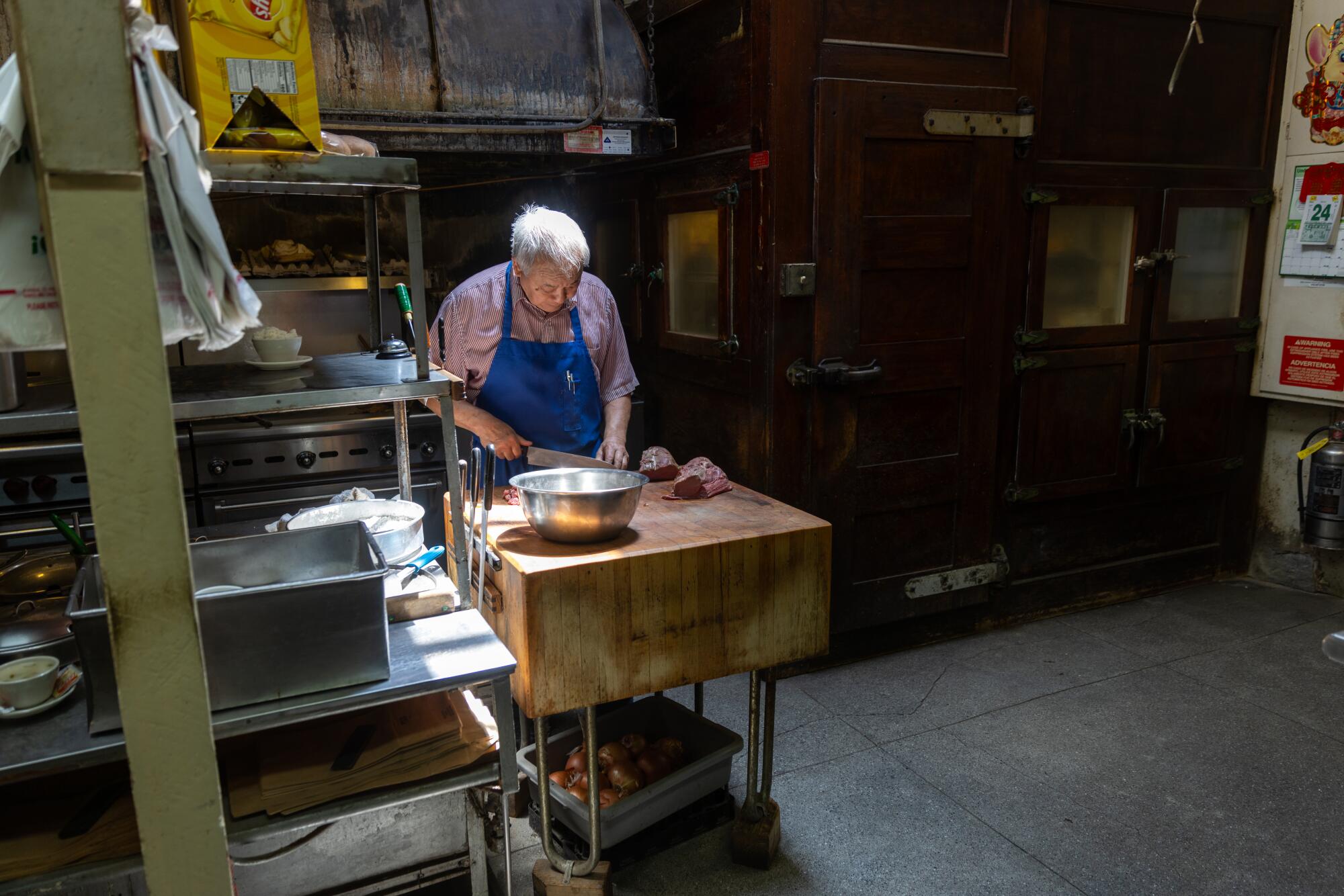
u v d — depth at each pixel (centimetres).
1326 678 293
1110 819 221
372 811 173
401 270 347
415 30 264
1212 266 348
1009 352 315
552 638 166
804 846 214
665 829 212
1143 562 363
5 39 212
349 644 141
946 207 292
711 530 189
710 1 287
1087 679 295
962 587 321
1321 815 221
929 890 198
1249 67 338
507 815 178
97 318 91
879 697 286
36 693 135
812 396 287
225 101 131
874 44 273
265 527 182
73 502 269
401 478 206
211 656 133
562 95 283
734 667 188
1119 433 341
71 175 88
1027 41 293
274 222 331
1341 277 331
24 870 132
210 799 106
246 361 175
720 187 294
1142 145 323
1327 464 339
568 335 250
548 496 173
